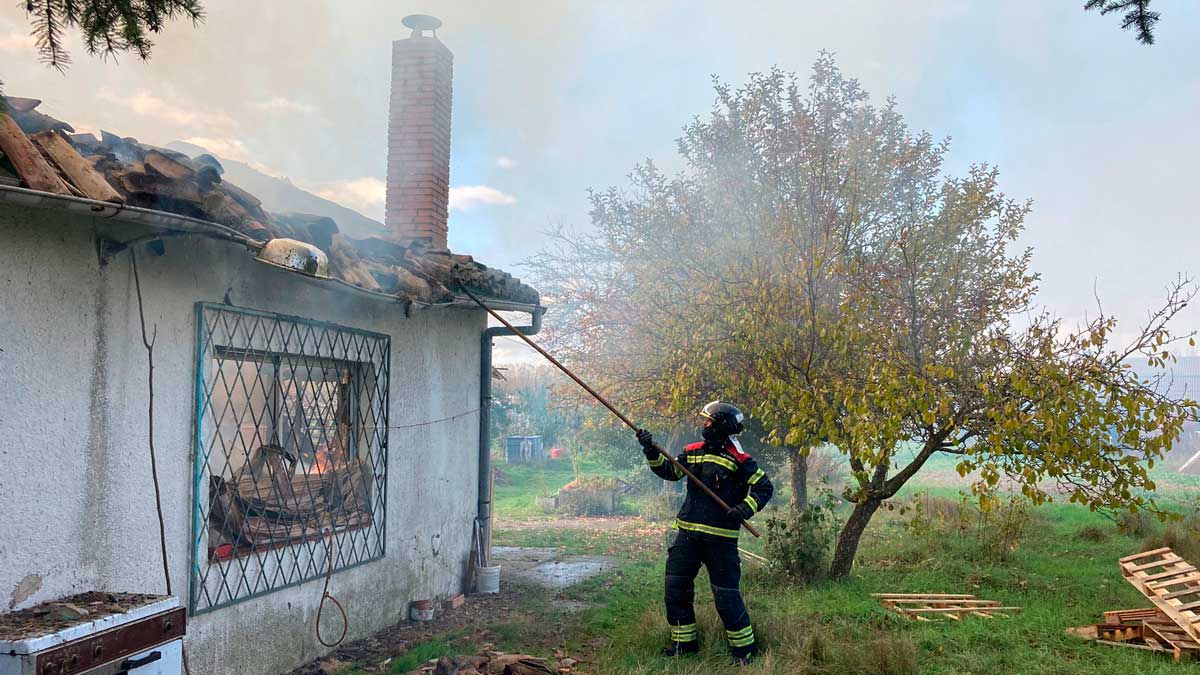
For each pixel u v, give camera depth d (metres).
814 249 8.61
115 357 4.08
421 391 7.14
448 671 4.76
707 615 5.99
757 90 11.73
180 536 4.49
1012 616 6.53
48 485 3.71
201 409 4.61
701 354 9.11
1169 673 4.98
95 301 3.97
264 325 5.14
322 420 5.91
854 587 7.61
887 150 11.21
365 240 6.08
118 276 4.11
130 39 3.33
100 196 3.38
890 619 6.37
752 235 10.72
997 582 7.90
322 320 5.75
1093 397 6.32
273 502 5.26
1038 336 6.92
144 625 3.49
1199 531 9.41
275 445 5.28
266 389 5.27
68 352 3.82
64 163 3.41
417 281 5.89
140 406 4.23
